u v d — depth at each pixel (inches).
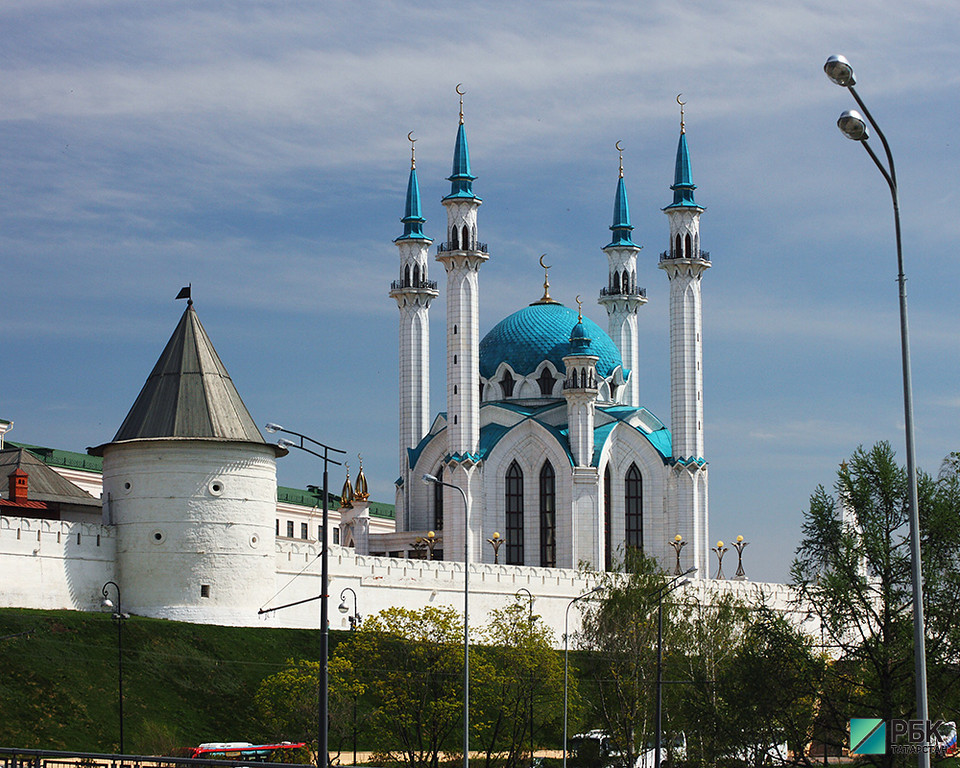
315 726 4072.3
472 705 4119.1
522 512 6510.8
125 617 4227.4
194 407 4717.0
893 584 3088.1
